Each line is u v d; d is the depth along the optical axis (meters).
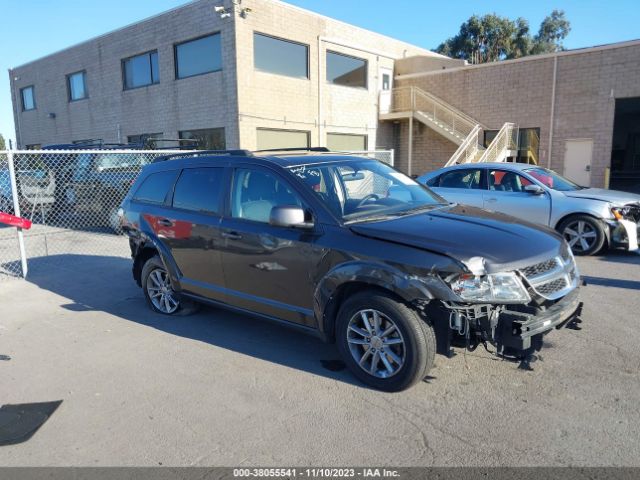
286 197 4.17
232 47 15.56
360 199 4.29
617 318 5.08
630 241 7.73
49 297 6.34
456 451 2.94
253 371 4.08
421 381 3.78
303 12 17.41
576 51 16.53
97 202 11.43
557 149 17.45
